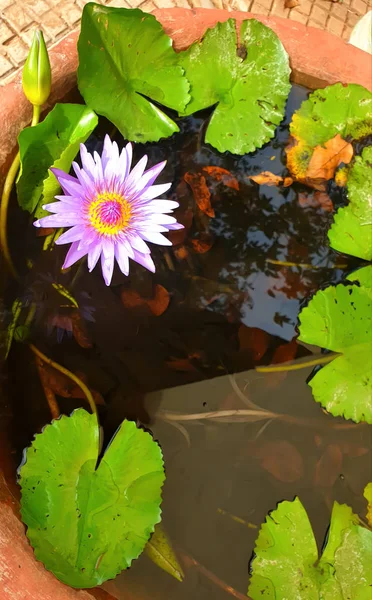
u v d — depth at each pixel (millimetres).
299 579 500
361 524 537
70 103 557
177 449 543
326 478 557
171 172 589
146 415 544
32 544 454
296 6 786
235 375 567
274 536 512
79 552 462
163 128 570
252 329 578
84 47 525
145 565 500
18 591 446
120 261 500
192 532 523
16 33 712
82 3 737
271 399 567
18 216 543
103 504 482
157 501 495
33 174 524
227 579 512
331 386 550
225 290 583
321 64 597
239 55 578
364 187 585
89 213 494
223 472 544
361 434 571
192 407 554
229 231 595
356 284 579
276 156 605
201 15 585
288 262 595
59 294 553
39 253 551
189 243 588
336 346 556
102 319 559
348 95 588
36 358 537
